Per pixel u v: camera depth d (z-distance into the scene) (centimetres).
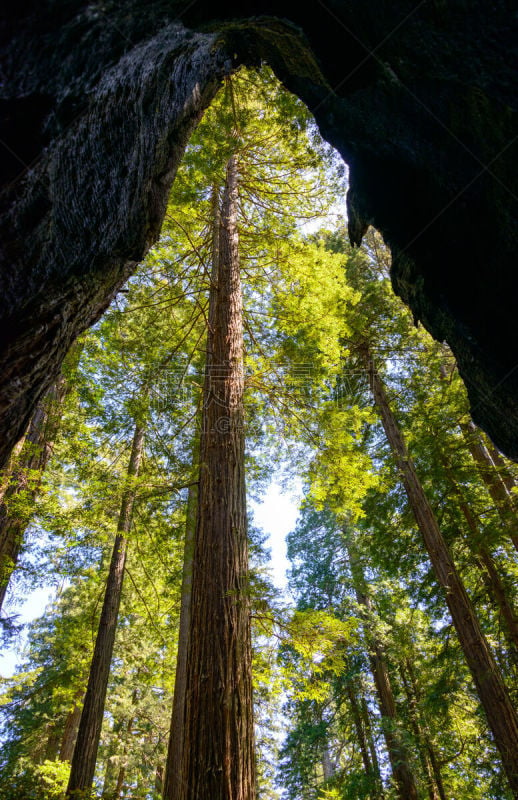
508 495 802
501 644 838
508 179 301
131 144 272
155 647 977
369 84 346
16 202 172
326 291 681
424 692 1023
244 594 350
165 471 561
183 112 387
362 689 1110
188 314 787
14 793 699
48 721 1162
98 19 182
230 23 322
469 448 880
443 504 887
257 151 700
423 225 398
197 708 297
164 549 695
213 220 701
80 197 221
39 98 173
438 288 402
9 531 554
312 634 411
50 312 213
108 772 1221
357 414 675
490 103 279
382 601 1029
